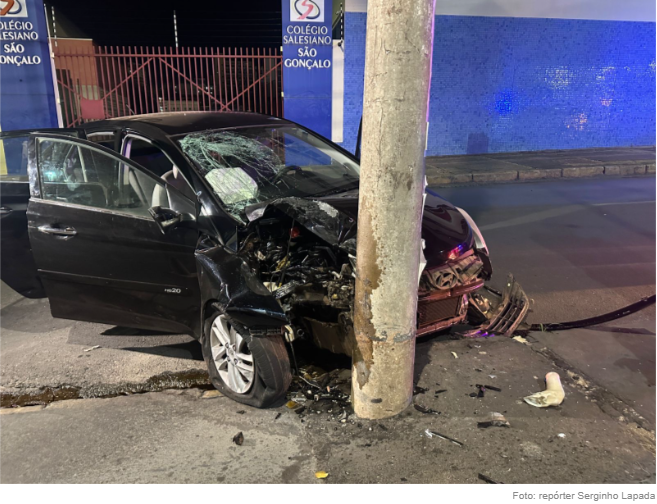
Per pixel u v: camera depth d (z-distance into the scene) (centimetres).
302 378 321
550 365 336
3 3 930
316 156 421
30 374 344
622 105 1259
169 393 320
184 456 259
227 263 294
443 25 1112
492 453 254
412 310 268
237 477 243
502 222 682
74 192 358
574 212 727
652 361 339
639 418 280
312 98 1041
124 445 269
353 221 299
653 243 584
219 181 339
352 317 287
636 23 1191
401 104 229
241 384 302
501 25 1135
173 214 315
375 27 226
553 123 1239
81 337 400
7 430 285
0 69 956
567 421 278
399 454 255
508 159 1140
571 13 1155
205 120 411
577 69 1205
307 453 258
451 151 1202
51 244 362
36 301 475
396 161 236
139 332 407
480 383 314
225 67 1047
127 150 381
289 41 1002
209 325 315
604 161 1086
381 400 277
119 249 340
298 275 309
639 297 441
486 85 1172
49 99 989
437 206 374
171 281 329
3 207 423
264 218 312
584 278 484
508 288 412
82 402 311
